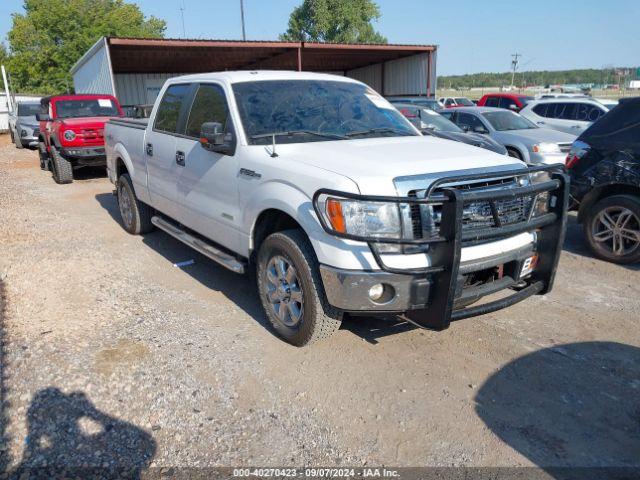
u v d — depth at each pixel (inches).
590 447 114.7
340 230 127.0
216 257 181.5
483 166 139.9
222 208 175.6
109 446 112.4
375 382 137.6
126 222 275.0
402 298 128.6
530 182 147.6
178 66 1019.3
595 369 145.5
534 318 176.9
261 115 172.2
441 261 125.5
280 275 153.6
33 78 1766.7
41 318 171.0
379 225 126.0
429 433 118.5
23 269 218.4
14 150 732.0
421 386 136.3
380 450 113.0
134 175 248.4
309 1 2071.9
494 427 120.7
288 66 1098.7
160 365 143.3
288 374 140.3
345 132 176.7
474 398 131.6
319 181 134.1
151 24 2249.0
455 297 130.9
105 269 219.6
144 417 121.9
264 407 126.4
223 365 144.2
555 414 125.7
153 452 111.0
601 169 231.8
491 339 161.6
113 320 170.9
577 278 215.3
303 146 159.8
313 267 140.3
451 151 154.7
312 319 143.2
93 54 743.1
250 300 188.9
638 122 223.6
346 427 120.0
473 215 132.9
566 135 420.5
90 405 125.3
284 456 110.7
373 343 157.8
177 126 205.8
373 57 1007.0
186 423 120.2
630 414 126.0
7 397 127.7
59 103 469.4
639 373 143.7
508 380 139.7
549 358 151.0
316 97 187.9
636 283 209.9
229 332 163.8
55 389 130.9
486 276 145.3
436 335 163.5
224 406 126.5
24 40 1747.0
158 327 166.2
